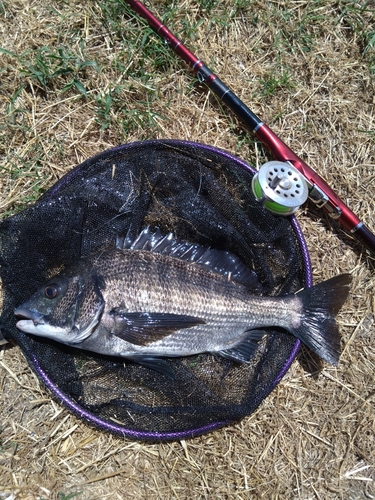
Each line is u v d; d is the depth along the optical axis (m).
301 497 0.65
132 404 0.58
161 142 0.62
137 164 0.60
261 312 0.60
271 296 0.61
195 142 0.65
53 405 0.63
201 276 0.58
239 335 0.60
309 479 0.66
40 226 0.57
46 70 0.67
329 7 0.75
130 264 0.56
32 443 0.62
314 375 0.68
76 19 0.70
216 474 0.64
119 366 0.61
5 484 0.60
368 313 0.71
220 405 0.57
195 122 0.71
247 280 0.62
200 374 0.62
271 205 0.61
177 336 0.57
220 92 0.67
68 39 0.70
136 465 0.63
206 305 0.58
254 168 0.70
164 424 0.59
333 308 0.61
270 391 0.60
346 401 0.68
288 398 0.67
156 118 0.70
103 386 0.61
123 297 0.55
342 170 0.73
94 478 0.62
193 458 0.64
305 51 0.74
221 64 0.73
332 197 0.65
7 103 0.68
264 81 0.73
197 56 0.72
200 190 0.62
